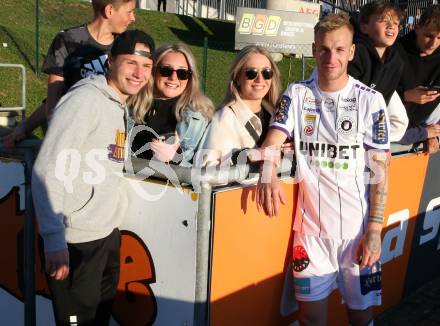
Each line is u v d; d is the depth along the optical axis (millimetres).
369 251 2152
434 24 2979
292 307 2344
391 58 2756
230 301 1960
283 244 2219
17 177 2221
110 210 1926
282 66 16344
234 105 2324
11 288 2383
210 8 25156
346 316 2756
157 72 2318
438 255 3693
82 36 2793
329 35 2039
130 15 2826
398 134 2857
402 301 3375
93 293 1928
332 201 2152
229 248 1906
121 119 1975
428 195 3291
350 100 2113
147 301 1983
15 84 9789
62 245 1772
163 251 1904
